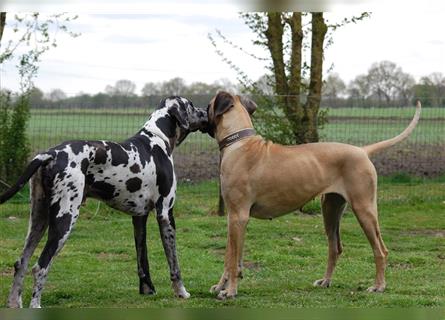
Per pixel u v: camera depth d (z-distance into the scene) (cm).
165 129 795
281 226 1256
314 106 1485
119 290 819
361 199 796
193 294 802
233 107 809
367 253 1047
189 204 1461
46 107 1838
